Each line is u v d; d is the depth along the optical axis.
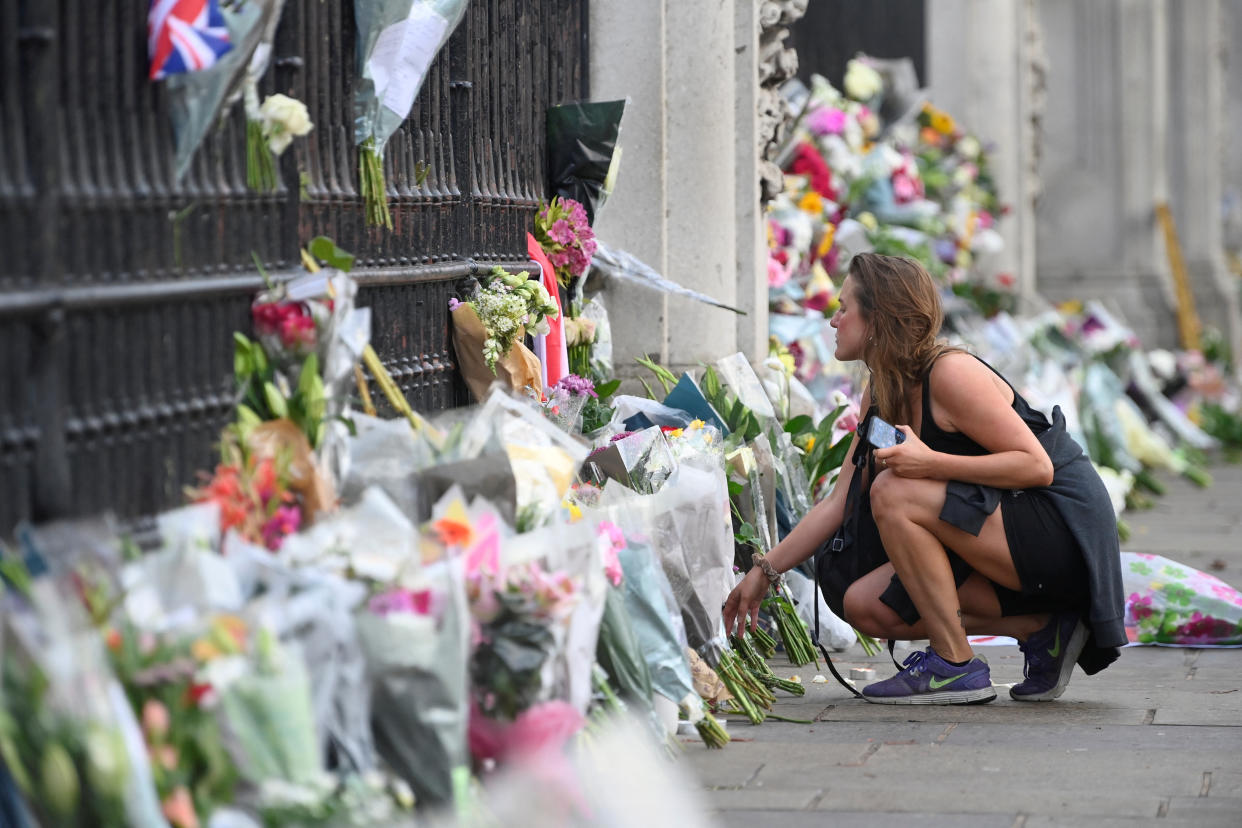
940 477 9.14
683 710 8.25
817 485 12.19
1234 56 50.84
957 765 8.02
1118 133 33.62
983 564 9.30
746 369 11.45
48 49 5.85
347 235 8.45
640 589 7.93
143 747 5.05
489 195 10.52
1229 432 30.84
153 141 6.62
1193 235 36.75
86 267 6.14
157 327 6.58
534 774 6.49
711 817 7.08
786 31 13.85
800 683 10.05
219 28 6.59
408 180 9.33
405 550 6.15
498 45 10.88
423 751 6.05
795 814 7.14
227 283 7.01
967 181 22.38
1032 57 27.94
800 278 15.56
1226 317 36.41
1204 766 7.98
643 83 13.00
